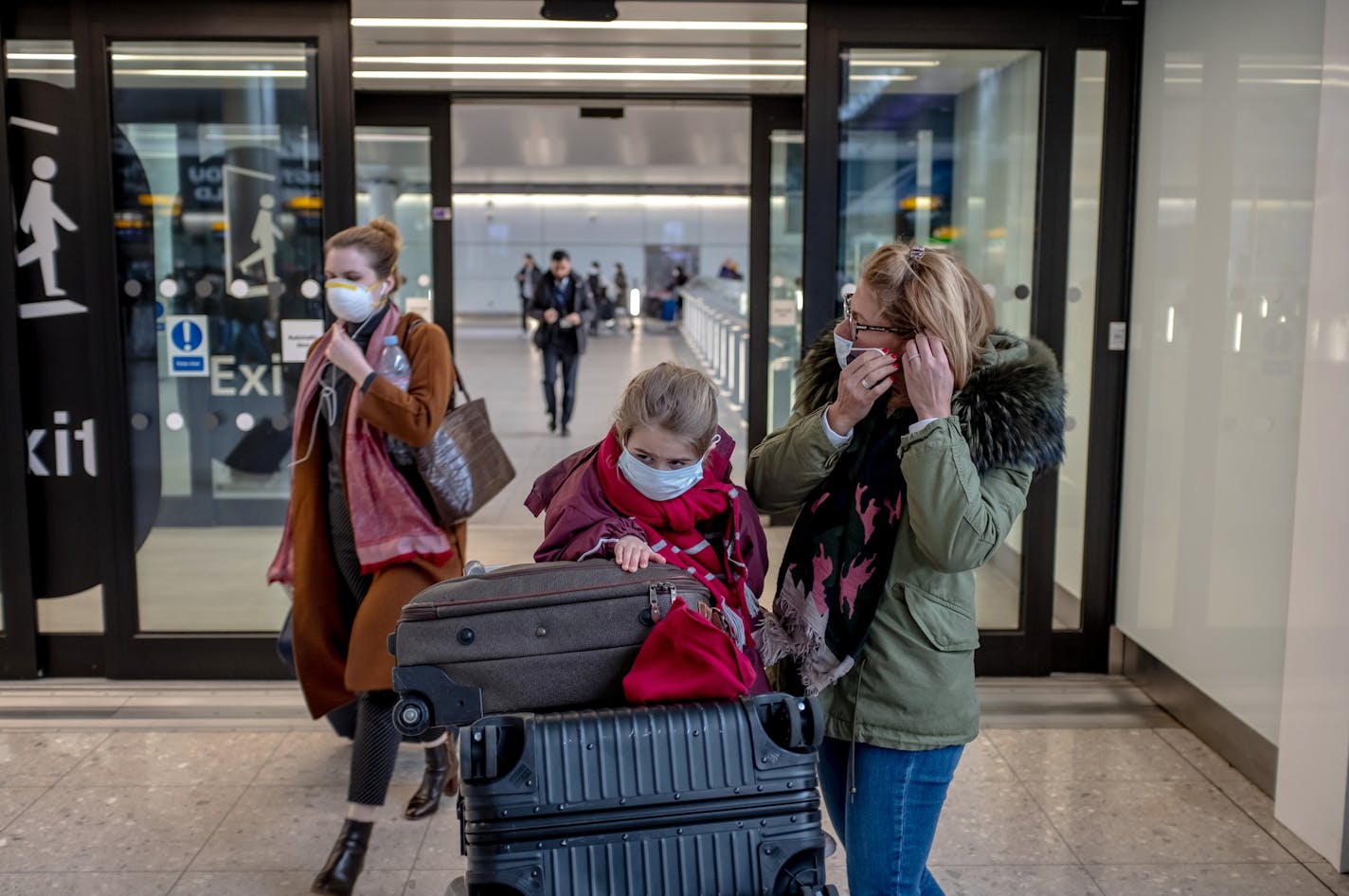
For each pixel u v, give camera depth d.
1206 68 3.80
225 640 4.38
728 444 1.88
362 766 2.84
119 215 4.28
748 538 1.86
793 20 5.13
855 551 1.86
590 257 32.59
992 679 4.43
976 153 4.32
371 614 2.84
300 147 4.31
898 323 1.83
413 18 5.21
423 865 3.01
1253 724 3.50
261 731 3.90
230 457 4.40
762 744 1.54
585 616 1.65
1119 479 4.47
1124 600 4.44
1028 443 1.76
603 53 5.93
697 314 18.50
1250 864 3.01
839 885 2.89
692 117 12.60
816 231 4.30
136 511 4.35
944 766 1.89
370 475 2.90
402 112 7.05
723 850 1.52
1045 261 4.30
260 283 4.38
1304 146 3.23
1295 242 3.28
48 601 4.45
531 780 1.48
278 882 2.91
